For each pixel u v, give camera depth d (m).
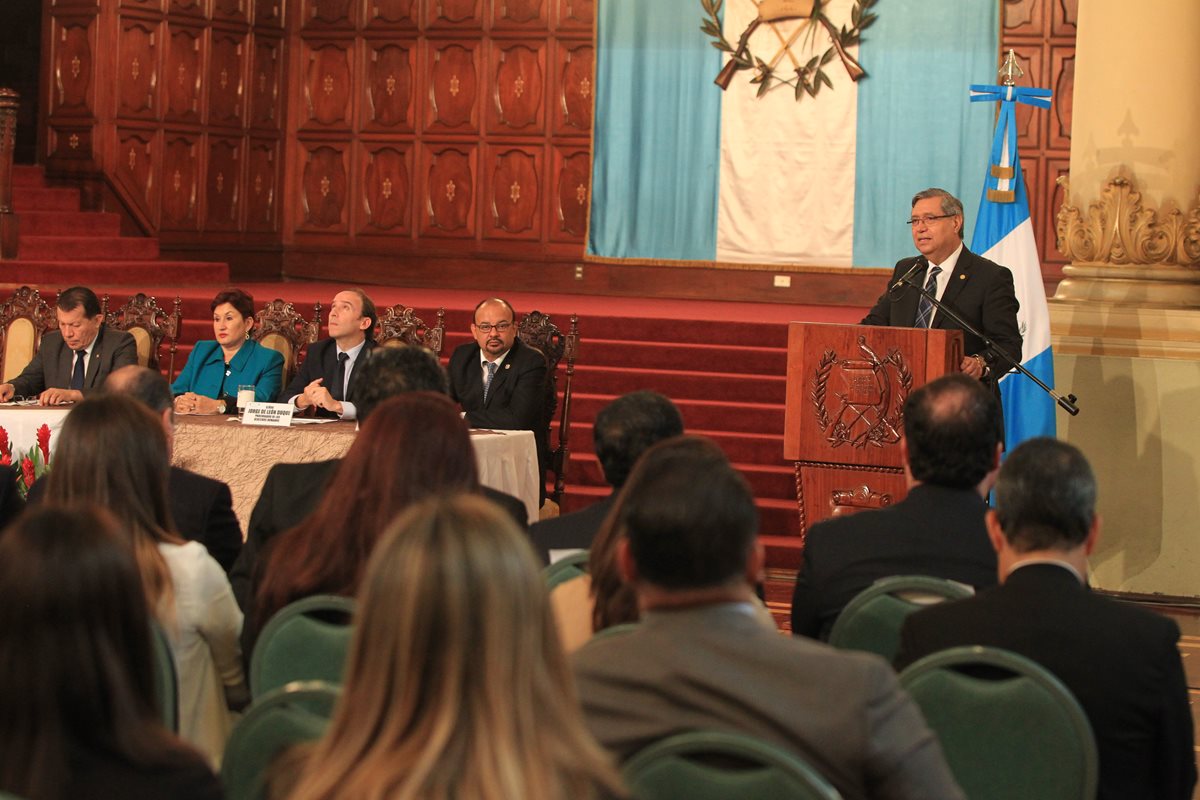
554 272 16.67
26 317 9.08
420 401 3.37
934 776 2.25
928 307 6.93
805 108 15.84
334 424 6.93
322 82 17.22
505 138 16.77
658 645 2.30
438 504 1.68
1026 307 8.27
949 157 15.60
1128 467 8.49
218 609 3.53
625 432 4.02
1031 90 8.46
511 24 16.67
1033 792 2.81
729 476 2.34
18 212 14.77
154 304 9.04
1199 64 8.50
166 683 2.79
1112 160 8.60
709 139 16.11
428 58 16.95
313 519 3.40
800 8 15.74
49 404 6.98
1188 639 7.56
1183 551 8.42
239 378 8.22
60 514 1.97
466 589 1.61
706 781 2.15
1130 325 8.48
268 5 16.97
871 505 6.49
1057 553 3.04
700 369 11.63
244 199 16.88
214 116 16.52
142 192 15.95
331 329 7.93
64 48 15.85
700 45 16.08
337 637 3.13
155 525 3.43
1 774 1.90
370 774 1.58
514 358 8.26
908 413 3.79
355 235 17.20
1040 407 8.15
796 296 16.00
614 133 16.36
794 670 2.26
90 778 1.93
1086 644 2.93
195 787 1.99
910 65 15.60
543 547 4.02
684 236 16.25
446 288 16.95
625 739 2.26
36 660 1.90
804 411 6.54
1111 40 8.57
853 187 15.80
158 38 16.00
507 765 1.56
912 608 3.40
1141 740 2.93
